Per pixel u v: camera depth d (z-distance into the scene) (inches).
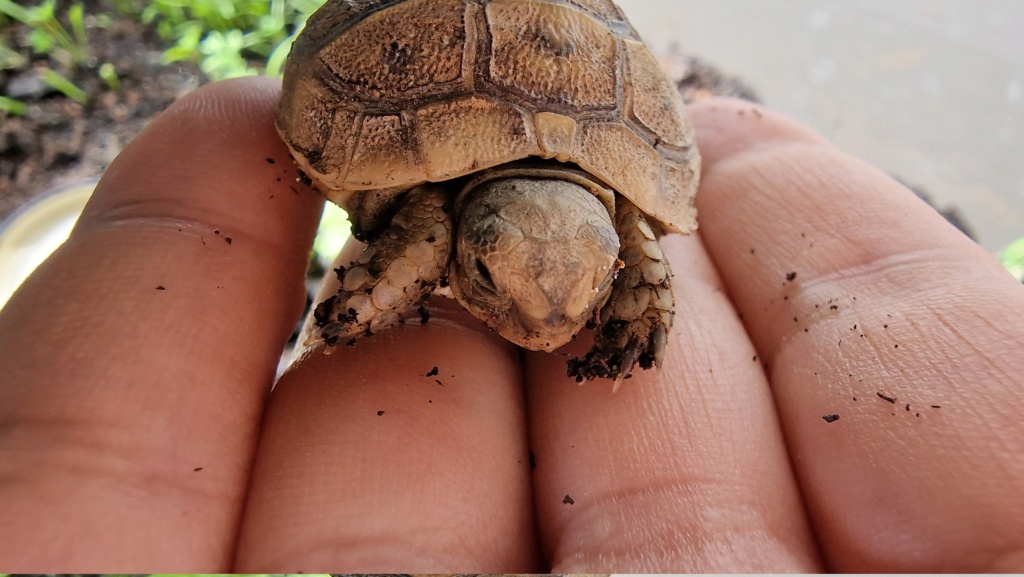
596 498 1.9
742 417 2.0
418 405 1.9
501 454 2.0
